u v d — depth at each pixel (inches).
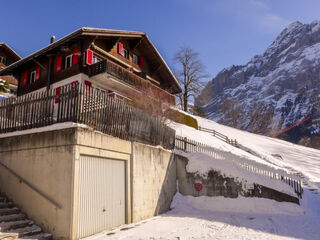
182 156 510.6
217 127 1440.7
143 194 366.3
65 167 257.1
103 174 295.7
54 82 762.8
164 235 274.4
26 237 237.3
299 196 462.0
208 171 486.0
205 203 470.3
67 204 246.7
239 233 292.5
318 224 347.3
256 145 1221.7
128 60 861.8
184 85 1776.6
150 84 841.5
